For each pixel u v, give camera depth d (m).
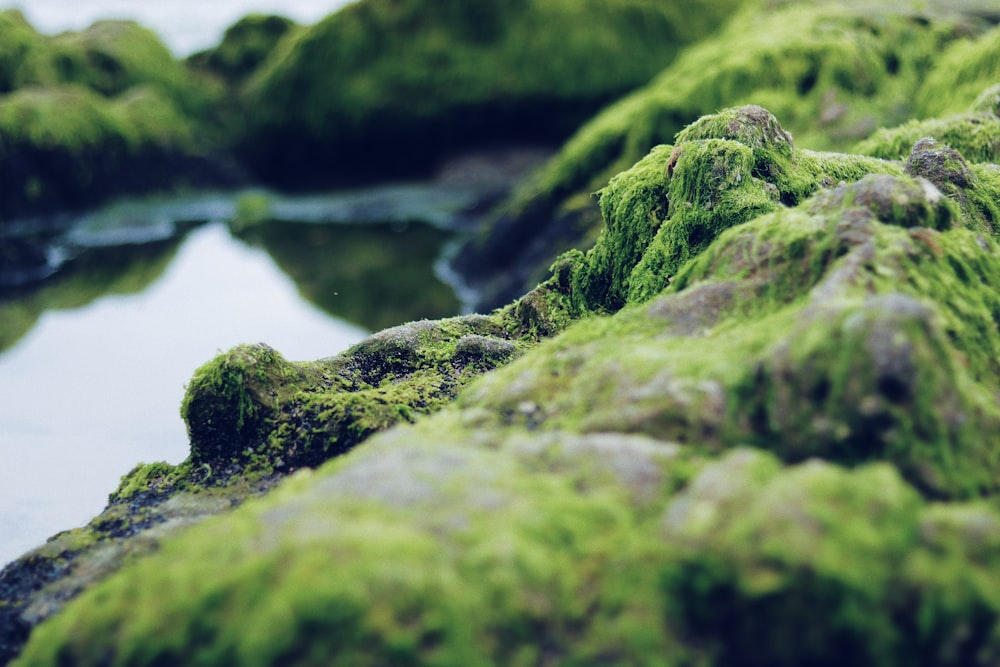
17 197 2.91
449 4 3.43
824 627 1.11
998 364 1.24
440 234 2.70
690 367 1.21
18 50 3.32
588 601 1.13
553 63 3.35
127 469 1.52
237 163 3.60
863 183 1.29
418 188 3.34
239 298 2.06
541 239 2.04
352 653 1.10
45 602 1.25
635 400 1.21
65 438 1.58
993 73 1.89
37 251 2.49
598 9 3.41
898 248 1.24
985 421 1.18
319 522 1.14
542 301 1.44
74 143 3.07
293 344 1.81
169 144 3.40
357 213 3.03
